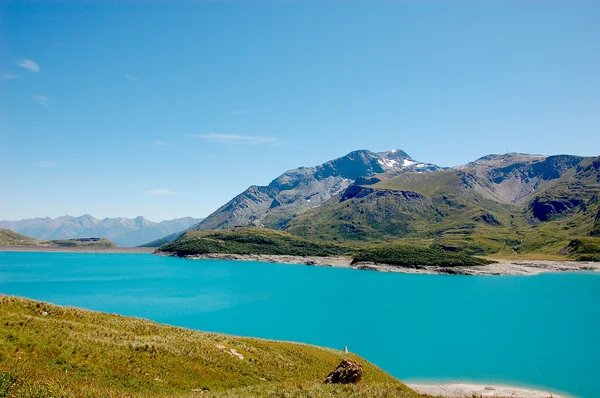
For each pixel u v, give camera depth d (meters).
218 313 143.75
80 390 25.78
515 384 75.88
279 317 138.50
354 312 149.50
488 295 191.75
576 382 76.44
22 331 34.78
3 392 21.70
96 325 44.97
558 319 135.88
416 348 100.19
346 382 37.19
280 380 43.97
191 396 29.02
